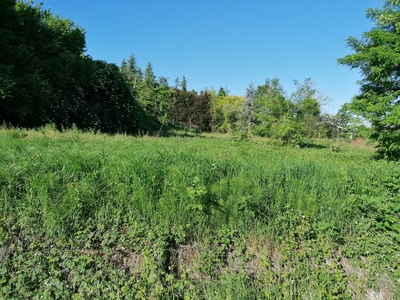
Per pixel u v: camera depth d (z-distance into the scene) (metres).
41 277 3.10
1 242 3.27
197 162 5.34
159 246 3.53
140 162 4.84
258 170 5.33
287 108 17.08
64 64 17.09
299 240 4.05
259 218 4.21
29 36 15.96
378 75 9.01
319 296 3.32
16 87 13.01
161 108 37.16
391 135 9.24
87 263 3.25
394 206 4.46
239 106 41.31
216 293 3.20
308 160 7.44
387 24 9.12
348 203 4.59
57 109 16.72
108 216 3.89
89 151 5.89
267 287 3.39
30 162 4.43
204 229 3.94
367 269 3.79
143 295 3.08
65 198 3.81
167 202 4.03
